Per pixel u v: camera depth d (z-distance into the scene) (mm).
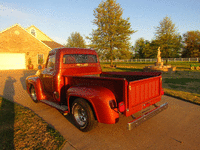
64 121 4258
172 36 26953
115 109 3094
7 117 4387
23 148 2965
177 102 5836
